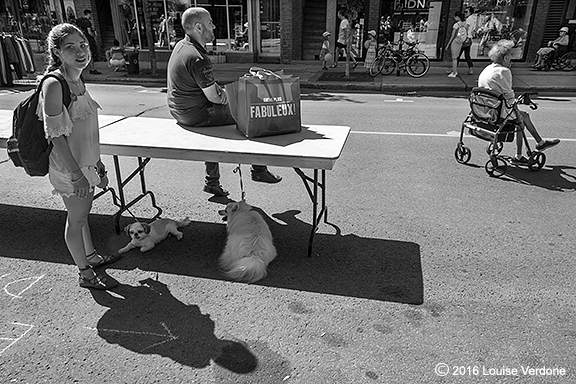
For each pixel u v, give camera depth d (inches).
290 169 222.2
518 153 222.7
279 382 91.4
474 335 105.2
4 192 188.4
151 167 224.1
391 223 162.7
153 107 370.9
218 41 648.4
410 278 128.3
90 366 95.3
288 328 107.5
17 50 467.5
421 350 100.5
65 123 101.0
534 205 177.6
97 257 132.5
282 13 613.3
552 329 107.3
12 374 92.7
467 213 170.6
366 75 533.3
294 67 601.6
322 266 134.6
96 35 679.1
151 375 93.0
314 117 334.3
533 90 436.5
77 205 112.1
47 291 121.0
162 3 648.4
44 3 698.8
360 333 105.9
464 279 127.8
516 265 134.8
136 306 115.3
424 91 460.4
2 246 144.1
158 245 146.3
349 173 214.5
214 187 185.6
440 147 255.9
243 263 126.4
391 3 587.5
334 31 622.8
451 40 500.7
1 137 144.6
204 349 100.5
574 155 237.6
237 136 143.3
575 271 131.6
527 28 567.2
